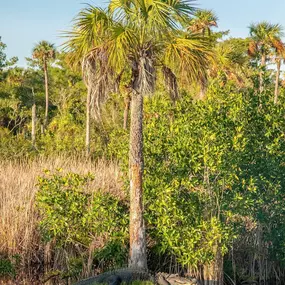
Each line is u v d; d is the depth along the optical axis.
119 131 21.64
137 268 12.99
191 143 14.28
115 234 15.02
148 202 15.02
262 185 15.80
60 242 15.34
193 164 14.37
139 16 12.09
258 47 36.16
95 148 30.52
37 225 16.25
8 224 15.99
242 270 16.52
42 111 61.59
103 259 15.25
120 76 12.54
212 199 14.62
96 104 12.22
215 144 14.21
